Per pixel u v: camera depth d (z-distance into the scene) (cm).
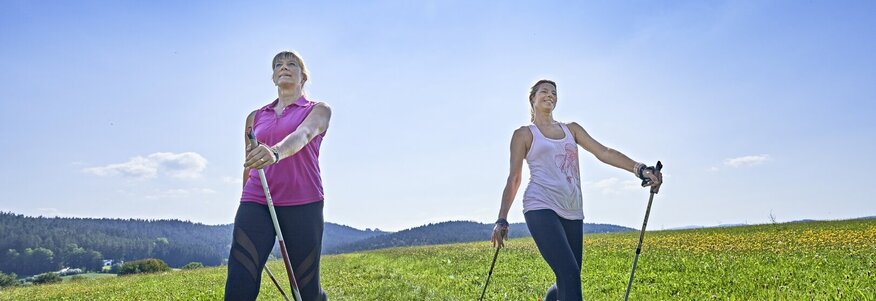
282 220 438
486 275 1262
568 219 507
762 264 1205
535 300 812
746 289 808
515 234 5709
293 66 473
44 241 13800
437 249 3033
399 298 938
